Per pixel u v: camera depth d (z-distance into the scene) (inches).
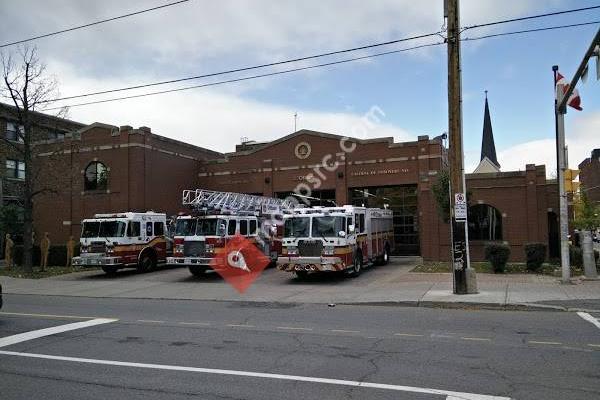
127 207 1107.9
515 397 218.4
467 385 235.8
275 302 543.2
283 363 280.7
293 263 719.7
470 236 933.8
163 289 678.5
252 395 225.9
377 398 218.7
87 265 846.5
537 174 901.8
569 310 450.3
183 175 1238.9
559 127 634.8
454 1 542.3
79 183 1159.6
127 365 280.8
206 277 816.9
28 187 944.3
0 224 1224.8
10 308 522.0
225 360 289.3
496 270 729.6
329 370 265.0
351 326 391.9
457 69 541.3
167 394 229.6
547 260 878.4
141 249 890.7
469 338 339.9
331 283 694.5
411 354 297.3
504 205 911.0
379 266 903.7
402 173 1071.0
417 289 585.0
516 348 308.5
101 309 509.7
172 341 344.5
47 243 970.7
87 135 1168.8
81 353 311.6
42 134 1210.0
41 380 254.7
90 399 224.5
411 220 1096.8
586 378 245.4
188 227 797.2
